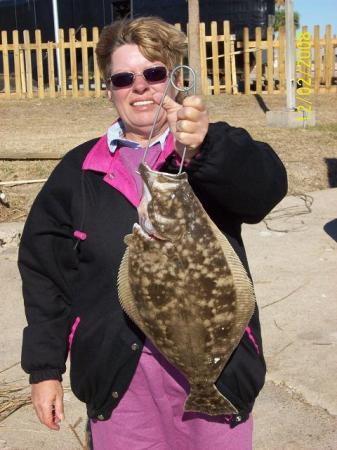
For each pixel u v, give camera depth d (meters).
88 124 6.80
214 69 8.30
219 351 1.07
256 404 1.94
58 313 1.26
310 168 4.88
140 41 1.14
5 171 4.68
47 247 1.25
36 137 6.09
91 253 1.18
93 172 1.20
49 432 1.87
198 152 1.02
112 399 1.19
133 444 1.20
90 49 8.95
